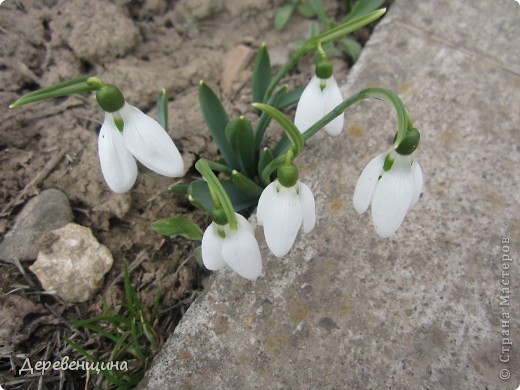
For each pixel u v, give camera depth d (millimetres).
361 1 226
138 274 209
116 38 254
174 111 242
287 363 177
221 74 264
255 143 211
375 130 227
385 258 196
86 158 227
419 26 257
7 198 219
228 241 138
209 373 175
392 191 136
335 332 182
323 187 212
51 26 255
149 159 146
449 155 220
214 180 133
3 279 197
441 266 195
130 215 220
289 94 214
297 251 197
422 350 179
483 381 175
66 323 195
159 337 196
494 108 232
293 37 276
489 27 257
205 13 275
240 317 185
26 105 239
